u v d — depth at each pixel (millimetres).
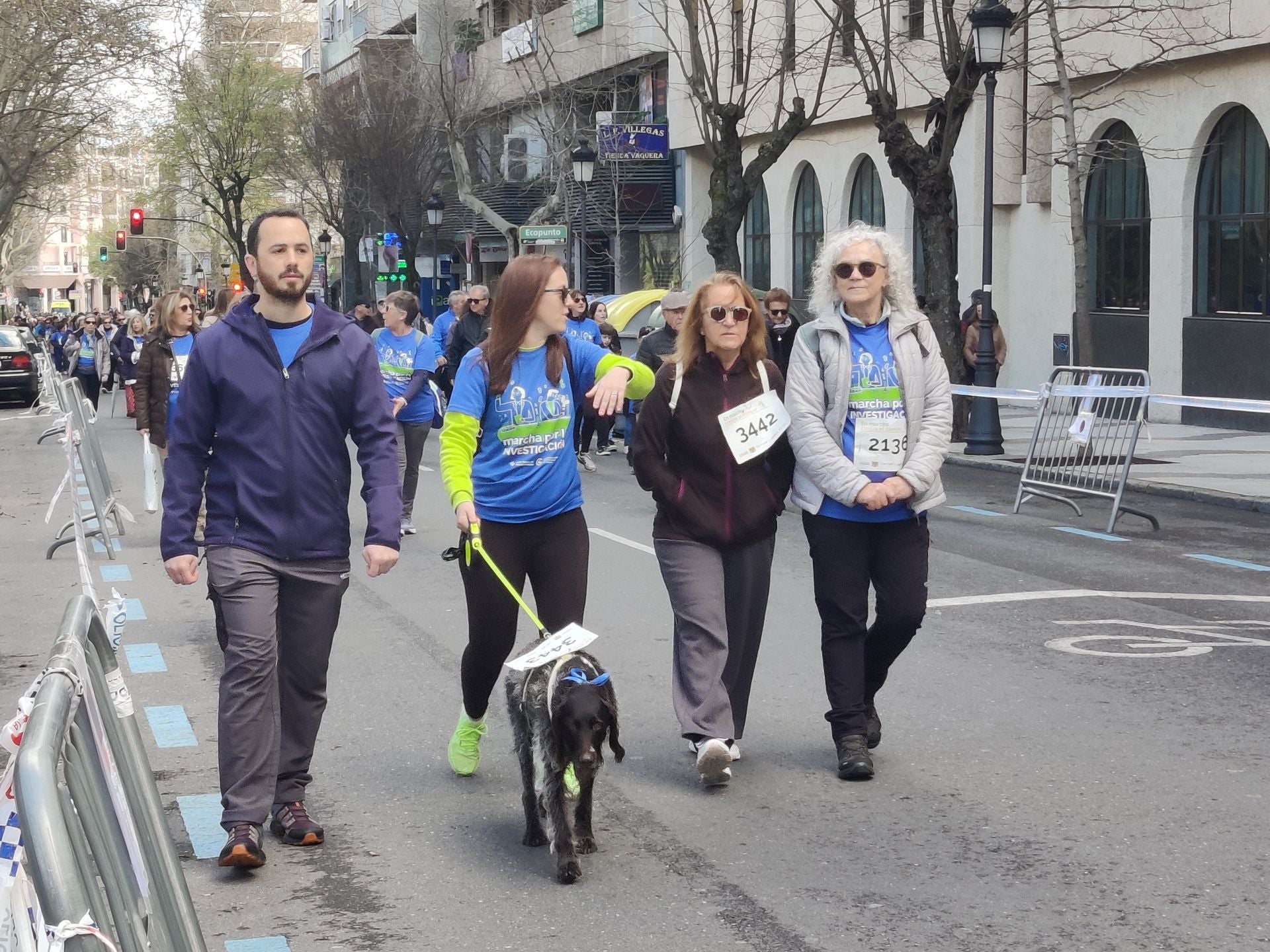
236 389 5289
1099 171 25594
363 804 5965
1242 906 4750
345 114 51219
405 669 8234
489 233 48531
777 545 12656
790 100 32656
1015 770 6211
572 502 5801
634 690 7680
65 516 15328
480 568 5770
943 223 21438
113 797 3418
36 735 2559
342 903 4934
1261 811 5656
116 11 35875
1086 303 19453
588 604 9977
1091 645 8547
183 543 5293
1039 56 25781
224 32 61844
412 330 13367
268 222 5301
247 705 5227
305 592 5422
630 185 39312
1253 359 22375
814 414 6047
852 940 4543
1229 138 22781
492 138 49344
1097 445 13695
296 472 5324
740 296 6020
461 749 6266
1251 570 11312
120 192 68000
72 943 2367
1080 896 4855
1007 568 11367
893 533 6133
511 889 5035
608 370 5719
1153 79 23672
